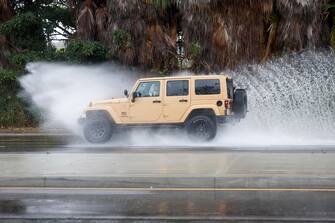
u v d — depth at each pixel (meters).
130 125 18.28
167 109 18.00
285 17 23.58
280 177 10.02
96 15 27.48
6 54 29.36
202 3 23.78
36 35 30.47
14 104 28.34
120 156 13.29
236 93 18.14
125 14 25.70
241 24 23.75
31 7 31.92
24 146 18.38
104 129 18.50
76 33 29.14
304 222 7.64
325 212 8.17
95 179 10.25
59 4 32.41
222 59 24.12
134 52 25.94
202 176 10.14
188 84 17.92
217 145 17.44
